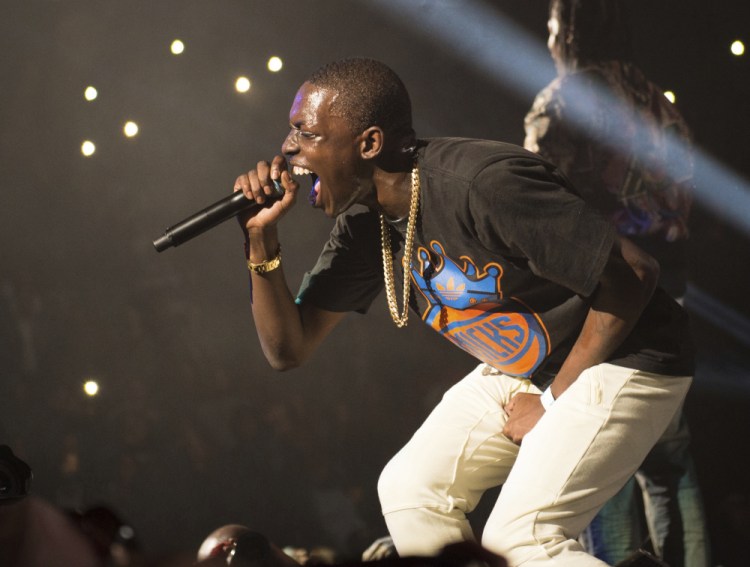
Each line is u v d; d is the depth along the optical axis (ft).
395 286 7.92
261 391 26.78
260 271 7.97
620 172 12.35
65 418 24.77
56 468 24.27
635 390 7.14
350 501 22.35
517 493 7.08
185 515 22.11
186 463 22.50
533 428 7.33
